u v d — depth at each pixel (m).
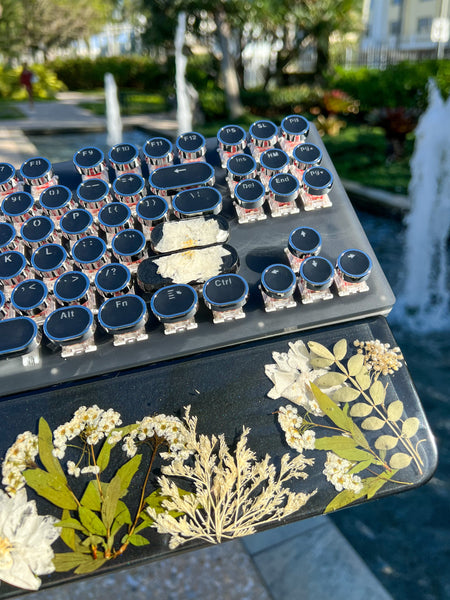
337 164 1.85
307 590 0.41
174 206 0.23
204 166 0.24
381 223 1.43
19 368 0.20
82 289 0.21
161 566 0.42
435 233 1.29
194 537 0.17
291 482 0.18
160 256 0.22
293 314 0.21
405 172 1.71
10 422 0.19
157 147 0.25
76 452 0.18
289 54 3.26
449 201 1.37
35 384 0.19
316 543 0.46
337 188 0.24
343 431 0.19
